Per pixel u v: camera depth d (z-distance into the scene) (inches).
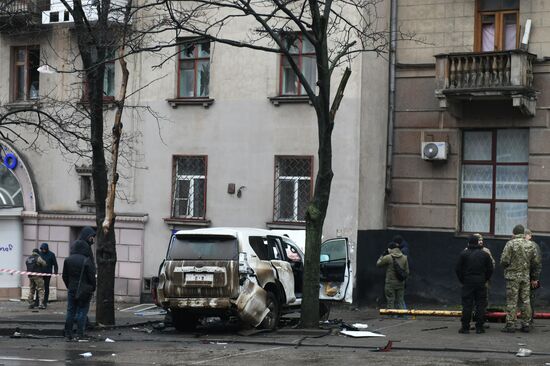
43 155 1199.6
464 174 1016.9
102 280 821.2
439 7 1016.2
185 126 1115.3
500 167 998.4
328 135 741.3
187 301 729.0
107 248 822.5
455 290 1002.1
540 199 963.3
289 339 706.2
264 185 1064.2
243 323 746.8
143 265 1130.7
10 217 1198.3
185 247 741.3
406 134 1036.5
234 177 1083.3
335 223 1012.5
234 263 724.7
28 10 1096.2
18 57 1231.5
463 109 1004.6
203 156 1103.6
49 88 1198.9
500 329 757.3
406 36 1026.1
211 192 1096.8
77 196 1179.3
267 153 1064.8
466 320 728.3
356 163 1002.7
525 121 972.6
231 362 589.9
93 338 743.1
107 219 821.2
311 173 1037.8
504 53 945.5
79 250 740.0
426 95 1023.6
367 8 1005.2
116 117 821.2
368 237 1016.9
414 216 1029.8
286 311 796.6
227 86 1091.3
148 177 1133.1
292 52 1061.1
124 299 1137.4
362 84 1008.2
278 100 1055.6
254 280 733.9
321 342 688.4
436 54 1005.2
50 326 828.0
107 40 833.5
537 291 954.1
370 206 1023.6
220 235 736.3
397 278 898.1
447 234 1010.1
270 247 781.3
